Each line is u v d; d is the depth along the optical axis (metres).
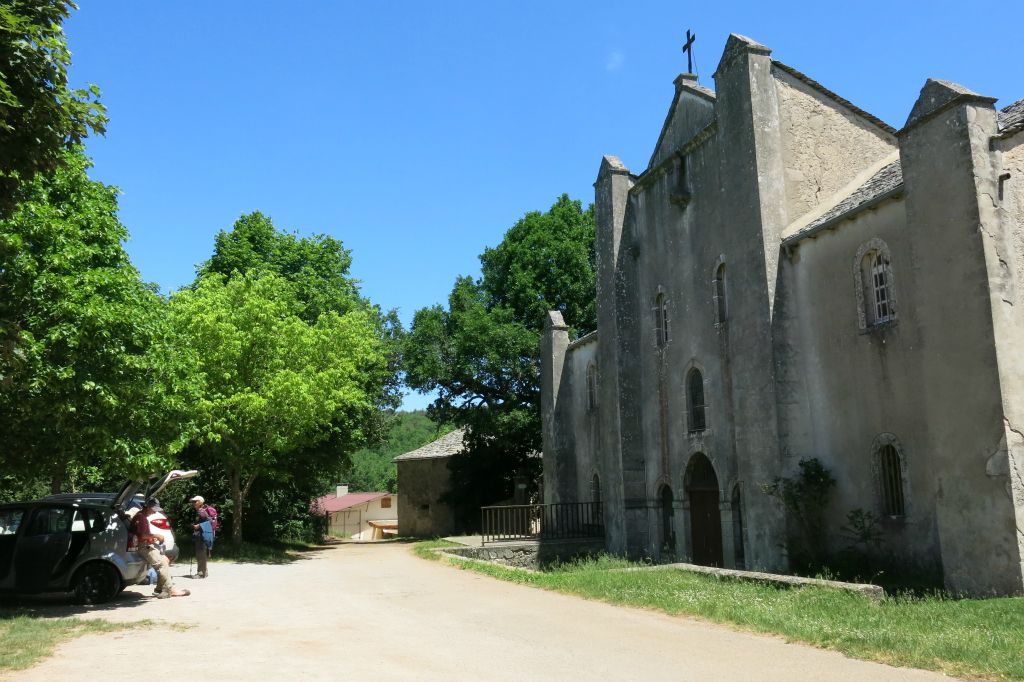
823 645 8.40
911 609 10.08
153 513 15.62
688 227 21.11
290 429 24.69
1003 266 12.05
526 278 40.53
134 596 13.92
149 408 14.28
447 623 10.57
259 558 23.89
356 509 63.34
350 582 16.50
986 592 11.60
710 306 19.97
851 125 18.97
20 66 7.88
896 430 14.37
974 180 12.20
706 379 20.02
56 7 8.34
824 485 15.63
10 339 10.22
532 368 36.91
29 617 10.95
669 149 22.52
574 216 42.66
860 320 15.30
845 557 14.88
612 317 23.58
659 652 8.32
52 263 12.48
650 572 15.02
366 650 8.60
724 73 18.95
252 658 8.16
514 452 39.62
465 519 40.38
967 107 12.41
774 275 17.17
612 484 23.28
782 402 16.59
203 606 12.55
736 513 18.78
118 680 7.07
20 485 25.14
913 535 13.88
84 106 8.53
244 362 24.19
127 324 12.70
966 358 12.16
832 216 16.17
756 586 12.64
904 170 13.51
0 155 8.29
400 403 39.47
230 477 26.50
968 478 12.01
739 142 18.28
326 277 37.16
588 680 7.05
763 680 6.96
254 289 25.59
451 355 37.94
